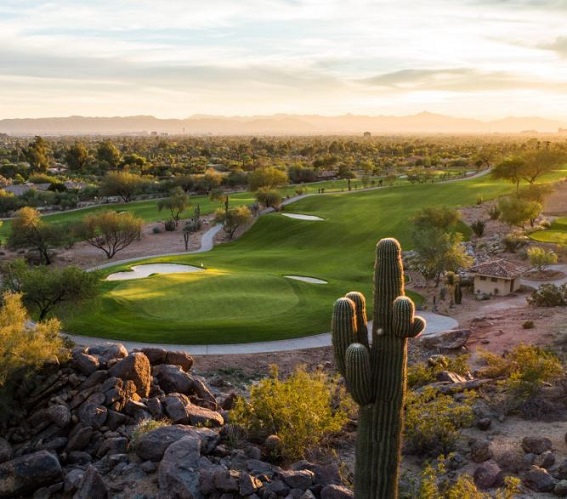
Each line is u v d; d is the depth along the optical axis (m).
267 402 19.64
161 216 120.62
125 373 21.61
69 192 150.62
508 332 39.28
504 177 109.62
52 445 19.22
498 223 85.81
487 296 54.25
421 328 12.96
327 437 20.22
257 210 110.31
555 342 34.69
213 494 15.71
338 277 65.38
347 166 189.00
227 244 94.88
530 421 21.39
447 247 58.97
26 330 22.17
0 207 129.75
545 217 88.12
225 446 18.55
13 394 20.69
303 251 84.81
